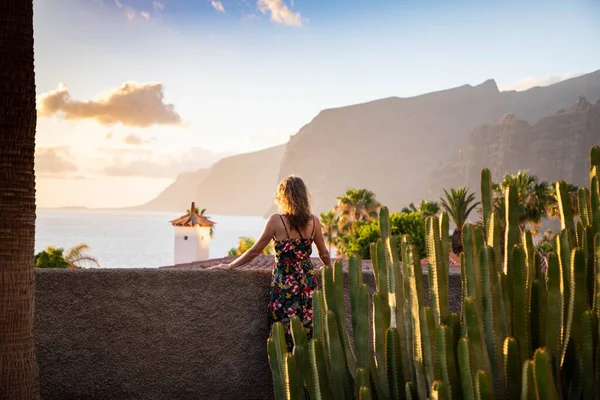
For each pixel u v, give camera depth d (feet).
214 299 13.12
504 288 7.61
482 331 6.93
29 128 10.84
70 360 12.59
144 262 466.70
